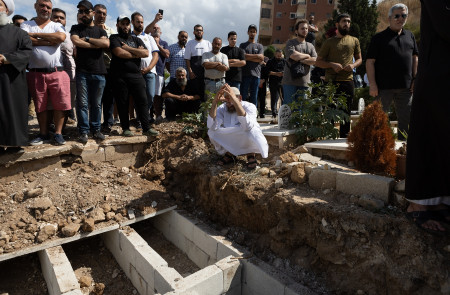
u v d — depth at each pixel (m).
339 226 2.97
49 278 3.57
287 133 4.89
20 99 4.01
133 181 4.89
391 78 4.26
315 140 4.97
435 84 2.29
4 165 4.15
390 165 3.32
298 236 3.32
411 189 2.55
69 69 5.86
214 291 3.21
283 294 3.01
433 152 2.43
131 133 5.28
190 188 4.86
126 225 4.21
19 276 3.90
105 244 4.57
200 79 6.56
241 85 7.12
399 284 2.57
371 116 3.38
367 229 2.82
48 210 4.02
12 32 3.91
